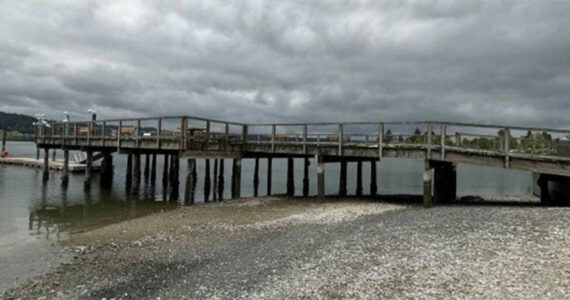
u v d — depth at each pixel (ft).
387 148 61.67
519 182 152.05
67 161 95.45
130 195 83.51
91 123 87.61
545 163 51.24
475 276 25.96
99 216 60.23
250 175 169.89
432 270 27.71
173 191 85.56
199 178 143.84
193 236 44.62
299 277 28.45
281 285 27.07
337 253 33.91
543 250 30.45
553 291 22.86
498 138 54.70
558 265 27.02
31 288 29.91
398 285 25.35
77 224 54.19
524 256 29.30
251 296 25.39
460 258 29.86
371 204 65.41
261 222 51.90
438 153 57.72
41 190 90.33
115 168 177.99
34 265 35.70
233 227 49.11
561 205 57.06
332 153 66.85
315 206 64.49
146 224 51.83
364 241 37.37
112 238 44.62
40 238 45.91
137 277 31.27
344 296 24.26
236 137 76.54
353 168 254.27
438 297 23.00
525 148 54.49
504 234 35.91
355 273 28.30
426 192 58.90
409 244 34.94
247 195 97.14
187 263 34.45
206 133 69.56
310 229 45.83
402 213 53.16
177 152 80.69
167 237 44.32
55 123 100.73
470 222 42.01
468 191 110.83
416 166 293.84
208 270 32.09
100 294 28.07
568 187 55.57
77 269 33.99
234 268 32.12
